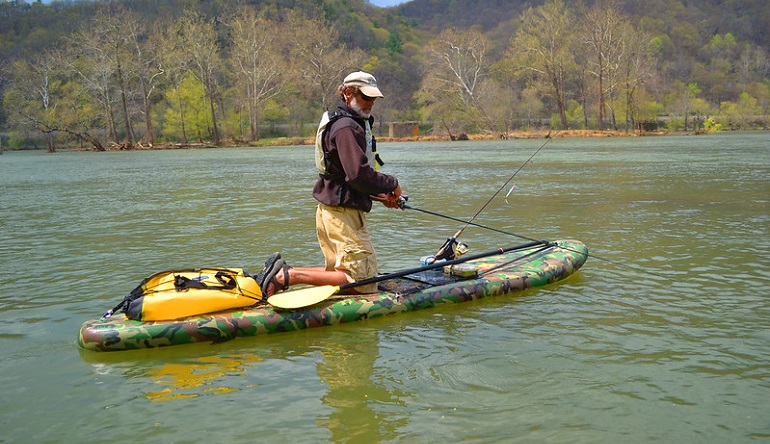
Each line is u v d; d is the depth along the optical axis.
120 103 74.25
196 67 72.81
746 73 112.31
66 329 5.36
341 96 5.41
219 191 16.52
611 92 68.38
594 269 6.87
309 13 128.25
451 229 9.53
